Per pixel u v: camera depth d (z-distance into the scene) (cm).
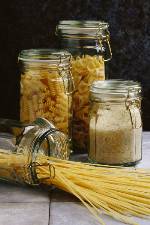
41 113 123
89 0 142
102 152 121
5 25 142
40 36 142
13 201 107
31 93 122
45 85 122
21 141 112
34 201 107
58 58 121
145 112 146
